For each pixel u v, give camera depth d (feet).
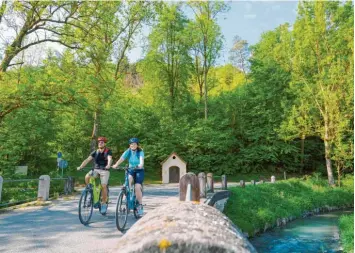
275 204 60.75
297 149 121.39
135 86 150.30
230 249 2.56
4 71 48.37
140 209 23.86
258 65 135.74
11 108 46.65
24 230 21.81
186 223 3.09
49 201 38.65
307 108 91.40
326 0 91.66
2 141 62.03
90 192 24.25
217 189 61.52
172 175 105.70
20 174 60.54
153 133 123.34
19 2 50.98
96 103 54.08
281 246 40.24
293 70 100.32
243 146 124.88
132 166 22.77
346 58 88.17
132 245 2.61
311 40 91.66
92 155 24.59
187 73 141.90
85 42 55.42
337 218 59.16
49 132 84.48
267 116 122.62
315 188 79.05
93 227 22.63
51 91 44.27
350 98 85.15
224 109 133.80
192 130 121.19
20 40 53.47
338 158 88.48
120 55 97.04
